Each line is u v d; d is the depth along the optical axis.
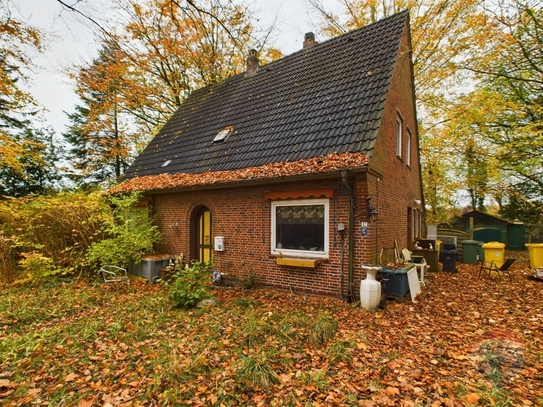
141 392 3.58
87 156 26.50
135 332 5.34
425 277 10.12
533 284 9.24
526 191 21.08
